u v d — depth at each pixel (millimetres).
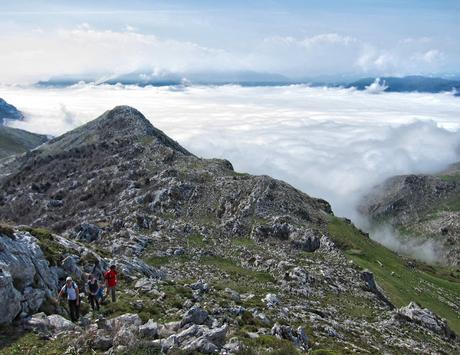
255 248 89500
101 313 32562
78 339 25844
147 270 54531
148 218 99812
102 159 175375
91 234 90625
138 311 33938
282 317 44031
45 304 30844
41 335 26734
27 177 186125
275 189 118500
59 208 147750
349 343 42625
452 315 93188
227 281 66250
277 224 99562
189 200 114375
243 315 37656
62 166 181625
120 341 25484
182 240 87875
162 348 25453
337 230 115312
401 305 84188
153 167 148500
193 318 30344
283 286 66875
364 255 109250
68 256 39188
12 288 28219
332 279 74938
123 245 77750
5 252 31594
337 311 60062
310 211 119625
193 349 25328
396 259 125875
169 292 41656
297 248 93375
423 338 58625
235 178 124000
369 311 64812
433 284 115125
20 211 156875
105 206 127375
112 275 35938
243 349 26281
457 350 59969
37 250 35781
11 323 27656
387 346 48156
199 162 148875
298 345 34188
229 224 101062
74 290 30750
